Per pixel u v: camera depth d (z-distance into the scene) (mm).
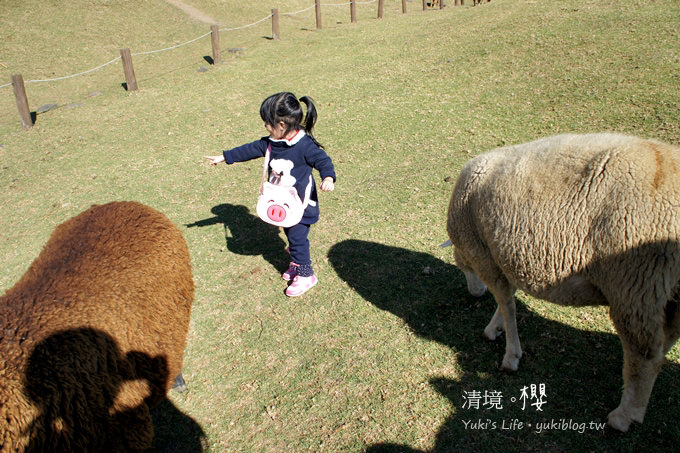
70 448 2217
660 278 2395
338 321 4102
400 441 3027
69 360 2289
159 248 3098
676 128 6012
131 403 2506
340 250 5070
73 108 10570
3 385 2082
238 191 6699
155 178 7246
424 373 3498
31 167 8031
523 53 9805
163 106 10219
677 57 7914
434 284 4398
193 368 3793
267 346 3924
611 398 3119
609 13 10688
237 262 5152
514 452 2877
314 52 12914
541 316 3887
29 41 14352
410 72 10289
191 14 17562
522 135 6855
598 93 7477
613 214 2496
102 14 16438
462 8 17547
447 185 5965
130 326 2643
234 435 3213
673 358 3303
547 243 2721
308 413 3295
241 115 9273
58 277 2678
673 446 2764
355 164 6930
